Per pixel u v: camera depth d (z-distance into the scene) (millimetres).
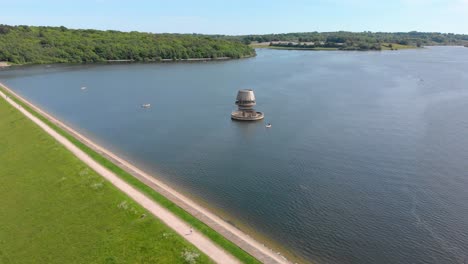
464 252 46469
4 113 111875
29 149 78188
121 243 44344
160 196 55938
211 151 83375
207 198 60750
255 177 68875
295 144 86562
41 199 57312
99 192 55781
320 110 119312
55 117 116875
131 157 80375
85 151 76438
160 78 199000
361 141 87562
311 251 46812
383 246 47844
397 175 68625
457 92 145000
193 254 40781
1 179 66750
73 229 48625
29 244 47531
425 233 50438
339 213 55750
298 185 65312
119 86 173625
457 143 85125
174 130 100938
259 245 47250
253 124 105312
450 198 59750
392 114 112000
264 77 197500
